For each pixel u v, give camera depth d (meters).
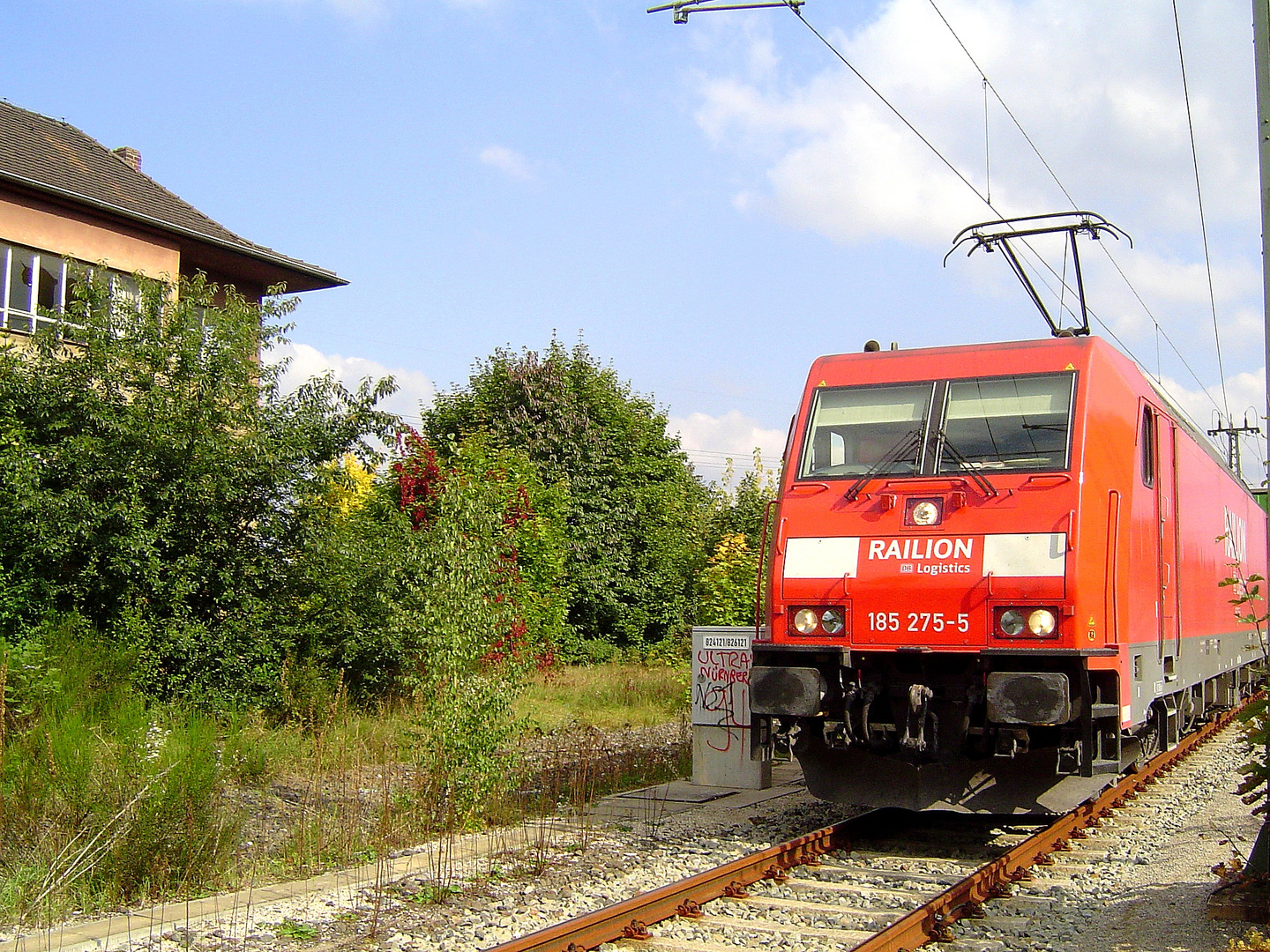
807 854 8.75
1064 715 8.31
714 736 12.50
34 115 22.12
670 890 7.05
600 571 30.94
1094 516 8.96
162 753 9.06
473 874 8.03
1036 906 7.32
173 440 14.62
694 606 31.69
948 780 9.31
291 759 12.92
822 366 10.51
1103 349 9.91
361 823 9.60
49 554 13.62
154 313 15.54
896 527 9.20
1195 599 12.91
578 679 23.84
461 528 10.44
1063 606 8.55
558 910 7.14
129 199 20.94
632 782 12.84
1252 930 6.34
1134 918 6.86
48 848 7.61
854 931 6.75
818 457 9.91
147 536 14.35
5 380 14.54
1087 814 10.18
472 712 10.05
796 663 9.39
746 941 6.48
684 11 10.01
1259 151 6.91
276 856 8.62
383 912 7.00
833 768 9.63
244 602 15.41
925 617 8.90
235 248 21.91
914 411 9.77
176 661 14.69
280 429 15.88
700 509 34.38
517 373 32.09
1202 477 13.90
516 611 10.86
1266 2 6.97
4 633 13.27
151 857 7.60
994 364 9.81
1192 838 9.09
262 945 6.32
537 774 12.82
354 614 16.27
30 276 18.98
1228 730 17.77
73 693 12.36
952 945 6.48
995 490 9.05
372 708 16.28
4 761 8.90
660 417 35.38
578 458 31.52
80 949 6.18
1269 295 6.80
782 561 9.50
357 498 22.78
